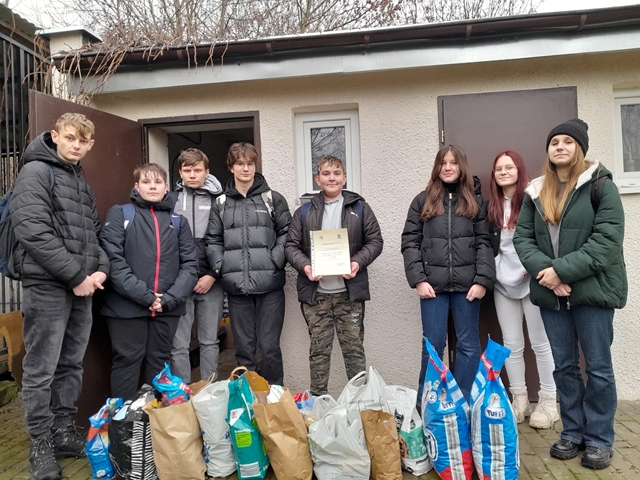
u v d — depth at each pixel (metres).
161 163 3.89
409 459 2.34
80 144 2.51
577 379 2.45
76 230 2.48
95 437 2.42
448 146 2.82
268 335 2.99
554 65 3.27
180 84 3.35
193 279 2.88
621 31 2.98
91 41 3.65
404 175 3.40
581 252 2.22
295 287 3.48
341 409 2.34
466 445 2.25
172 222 2.90
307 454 2.28
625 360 3.26
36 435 2.43
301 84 3.47
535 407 3.13
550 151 2.37
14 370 3.87
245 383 2.38
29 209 2.30
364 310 3.23
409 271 2.82
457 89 3.35
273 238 3.05
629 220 3.23
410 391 2.45
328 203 3.04
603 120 3.24
